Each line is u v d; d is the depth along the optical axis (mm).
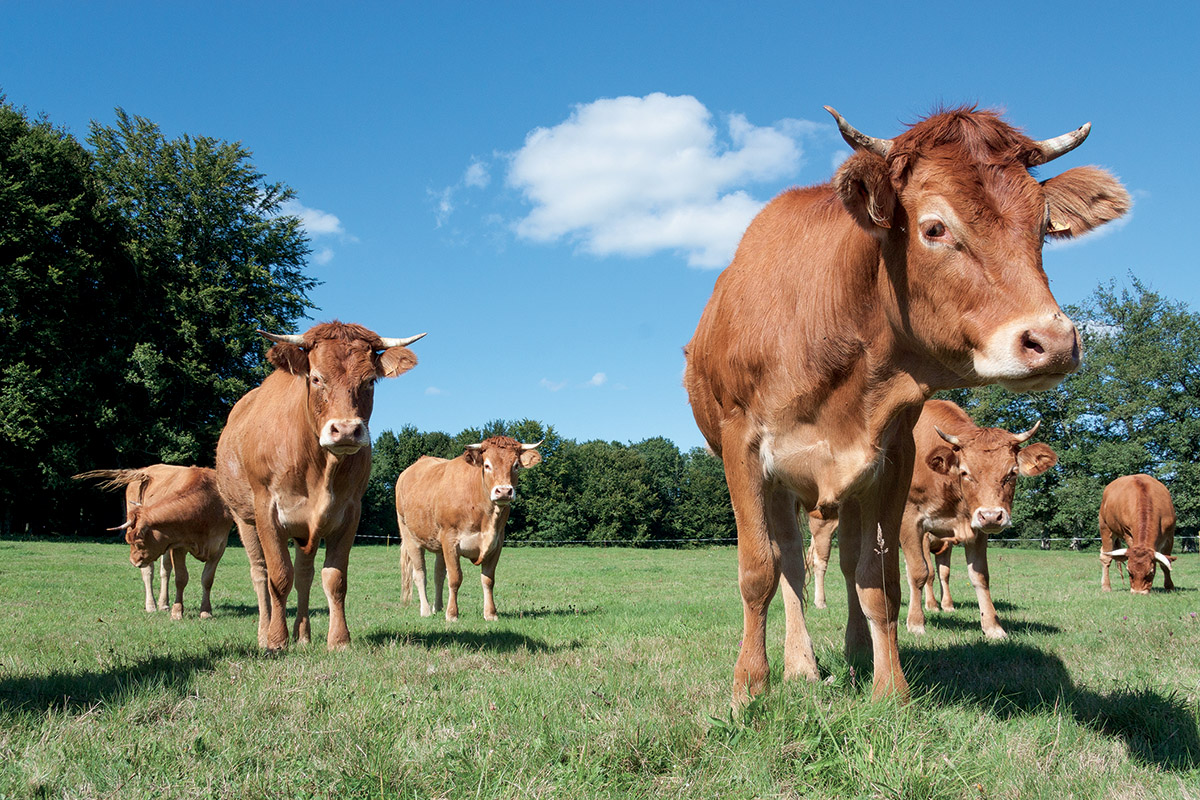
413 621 10188
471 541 10844
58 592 13773
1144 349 48469
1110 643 6719
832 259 4027
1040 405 50812
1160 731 3756
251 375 42406
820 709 3619
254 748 3518
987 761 3281
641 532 66000
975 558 8344
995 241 3129
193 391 40312
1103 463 46844
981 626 8320
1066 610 10500
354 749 3404
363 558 29922
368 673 5371
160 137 45125
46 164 37312
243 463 7512
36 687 4711
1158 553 14352
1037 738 3570
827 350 4008
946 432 8922
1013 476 8172
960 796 3000
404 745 3537
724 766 3211
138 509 10938
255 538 7754
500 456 10484
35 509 40094
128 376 37094
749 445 4488
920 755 3137
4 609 10977
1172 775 3203
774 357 4262
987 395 51438
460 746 3438
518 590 16750
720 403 4742
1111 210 3381
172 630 8578
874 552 4324
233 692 4625
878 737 3330
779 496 5324
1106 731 3889
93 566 19547
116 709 4113
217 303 42781
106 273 40188
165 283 41500
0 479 35875
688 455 87750
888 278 3590
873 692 4164
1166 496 15797
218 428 40094
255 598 13844
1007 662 5762
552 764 3232
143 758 3377
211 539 11070
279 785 3051
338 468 6902
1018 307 3035
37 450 36250
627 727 3562
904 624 9023
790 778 3131
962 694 4520
